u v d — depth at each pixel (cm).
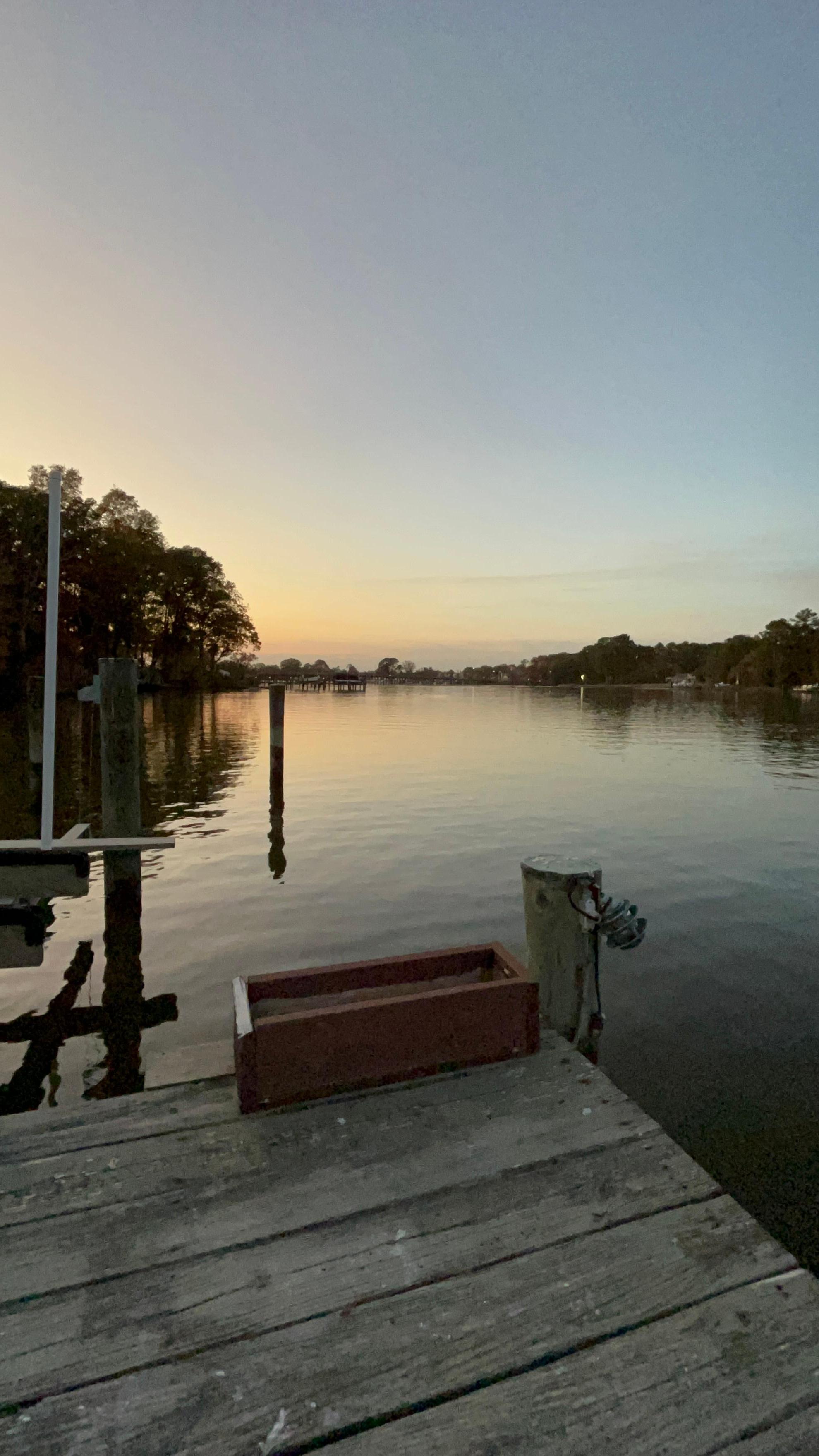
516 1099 278
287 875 823
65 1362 171
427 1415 160
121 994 514
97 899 732
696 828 1096
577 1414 161
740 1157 335
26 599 3919
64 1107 273
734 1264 202
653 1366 172
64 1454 150
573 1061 305
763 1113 371
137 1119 265
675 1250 207
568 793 1424
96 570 4612
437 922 667
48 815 467
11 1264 200
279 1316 184
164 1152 247
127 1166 240
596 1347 177
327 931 641
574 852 941
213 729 2955
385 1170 239
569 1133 259
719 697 9131
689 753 2255
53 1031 462
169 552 6228
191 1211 221
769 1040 449
